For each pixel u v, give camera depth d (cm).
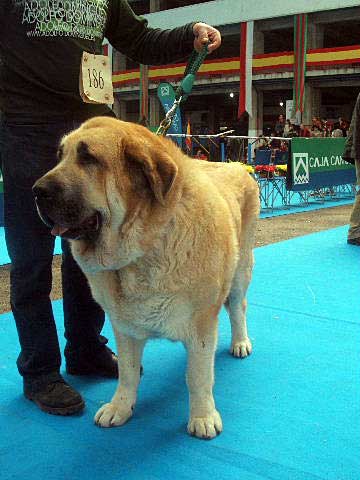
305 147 1013
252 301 447
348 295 463
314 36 2505
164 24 2925
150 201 215
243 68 2612
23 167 255
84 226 215
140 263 217
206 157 1302
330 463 216
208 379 241
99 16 271
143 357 334
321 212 1071
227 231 242
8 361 325
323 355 330
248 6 2567
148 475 211
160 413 263
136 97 3119
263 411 261
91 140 208
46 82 252
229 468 214
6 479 209
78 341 303
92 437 241
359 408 262
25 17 243
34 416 261
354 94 3331
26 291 268
